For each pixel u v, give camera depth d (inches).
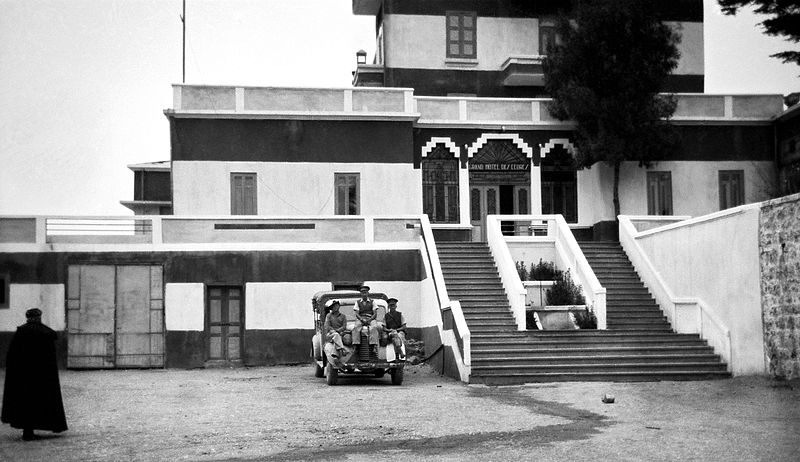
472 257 1028.5
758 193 1231.5
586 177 1227.2
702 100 1246.9
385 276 1061.8
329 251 1056.2
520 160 1219.9
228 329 1041.5
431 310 965.2
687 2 1359.5
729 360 800.9
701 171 1237.7
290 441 466.6
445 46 1317.7
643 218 1087.0
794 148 1210.6
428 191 1199.6
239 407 615.2
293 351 1040.2
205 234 1043.9
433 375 869.8
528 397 663.1
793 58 759.7
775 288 731.4
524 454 416.8
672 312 898.7
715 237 834.2
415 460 406.9
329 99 1157.1
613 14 1151.0
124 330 1023.0
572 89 1147.9
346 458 415.2
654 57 1166.3
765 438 457.4
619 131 1162.6
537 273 993.5
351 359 759.1
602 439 457.7
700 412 565.6
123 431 509.7
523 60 1280.8
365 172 1157.1
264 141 1141.7
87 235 1029.2
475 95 1316.4
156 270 1034.1
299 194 1143.0
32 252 1015.6
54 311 1013.8
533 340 852.6
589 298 922.7
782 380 714.8
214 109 1130.7
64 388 762.8
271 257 1047.6
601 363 803.4
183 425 530.6
